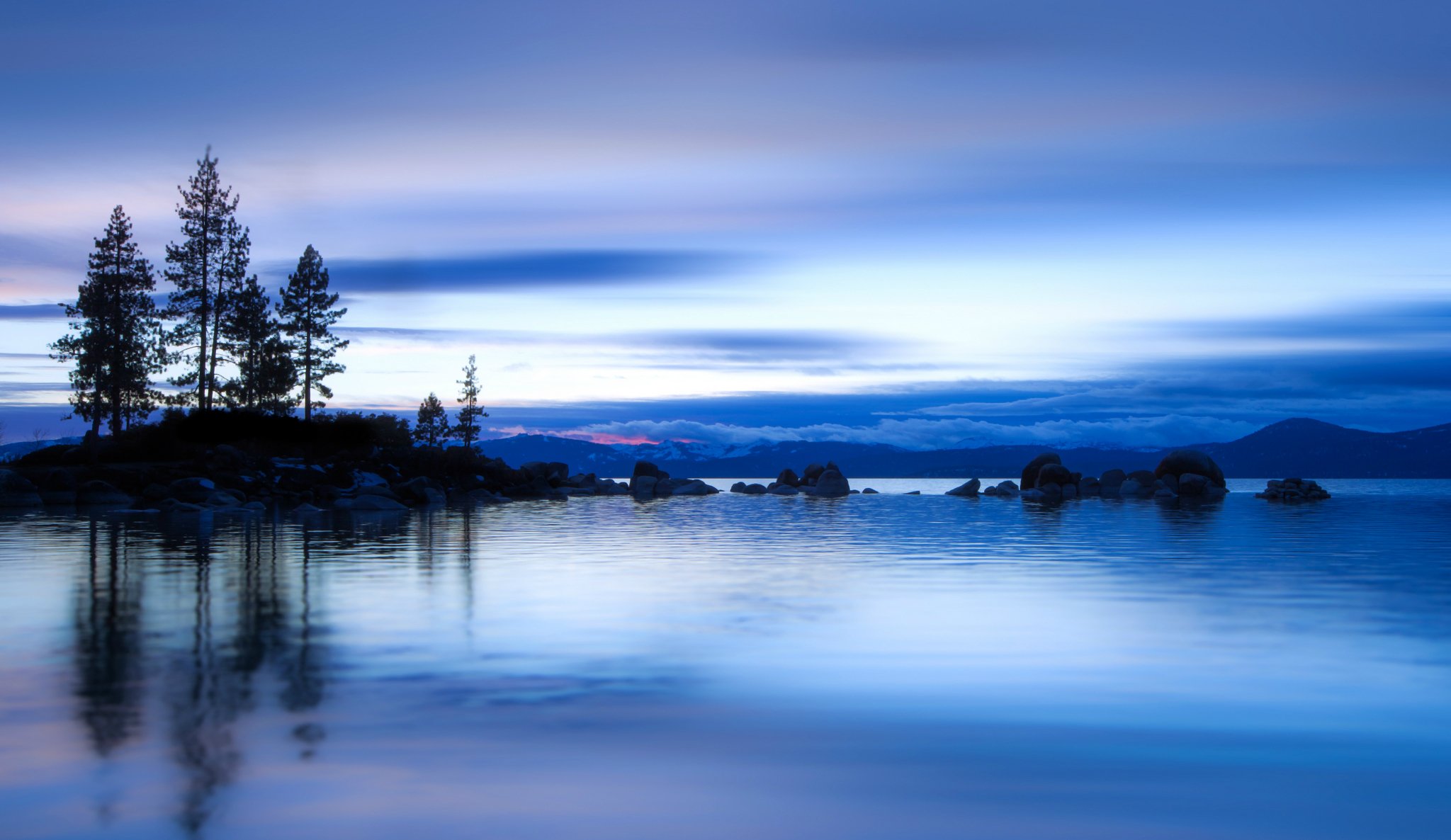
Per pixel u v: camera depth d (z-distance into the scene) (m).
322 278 77.31
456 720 8.74
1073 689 9.90
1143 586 17.59
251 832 6.27
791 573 20.05
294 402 77.12
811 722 8.75
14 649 11.62
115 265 66.88
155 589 16.86
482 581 18.44
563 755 7.80
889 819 6.54
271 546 25.53
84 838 6.16
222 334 71.31
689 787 7.11
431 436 99.94
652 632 13.01
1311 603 15.42
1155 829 6.38
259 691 9.70
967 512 46.34
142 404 69.44
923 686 10.05
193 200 69.50
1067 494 63.19
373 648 11.83
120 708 9.03
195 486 46.12
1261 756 7.83
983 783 7.23
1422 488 112.25
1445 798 6.94
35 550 24.11
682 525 37.03
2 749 7.83
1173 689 9.88
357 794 6.91
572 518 41.44
